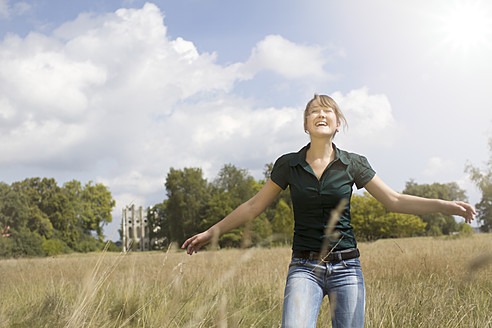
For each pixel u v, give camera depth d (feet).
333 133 7.86
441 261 21.99
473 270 3.50
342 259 7.19
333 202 7.35
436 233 124.06
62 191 231.09
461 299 13.16
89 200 242.37
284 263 30.25
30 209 214.90
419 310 11.28
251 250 4.03
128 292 14.33
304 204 7.43
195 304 10.06
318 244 7.23
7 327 12.44
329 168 7.53
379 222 141.38
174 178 203.72
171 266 22.03
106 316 11.41
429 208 7.68
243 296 16.55
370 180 7.84
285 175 7.91
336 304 7.09
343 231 7.34
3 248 152.46
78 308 9.53
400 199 7.89
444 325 10.04
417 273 18.67
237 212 8.19
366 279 18.15
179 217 198.90
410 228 140.46
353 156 7.93
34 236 184.85
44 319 12.44
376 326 10.34
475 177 152.46
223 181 226.17
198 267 23.58
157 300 11.80
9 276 26.27
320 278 7.18
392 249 37.27
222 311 3.83
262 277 22.58
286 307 6.73
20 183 225.97
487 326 9.86
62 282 21.21
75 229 228.63
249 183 223.10
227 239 87.51
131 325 11.48
